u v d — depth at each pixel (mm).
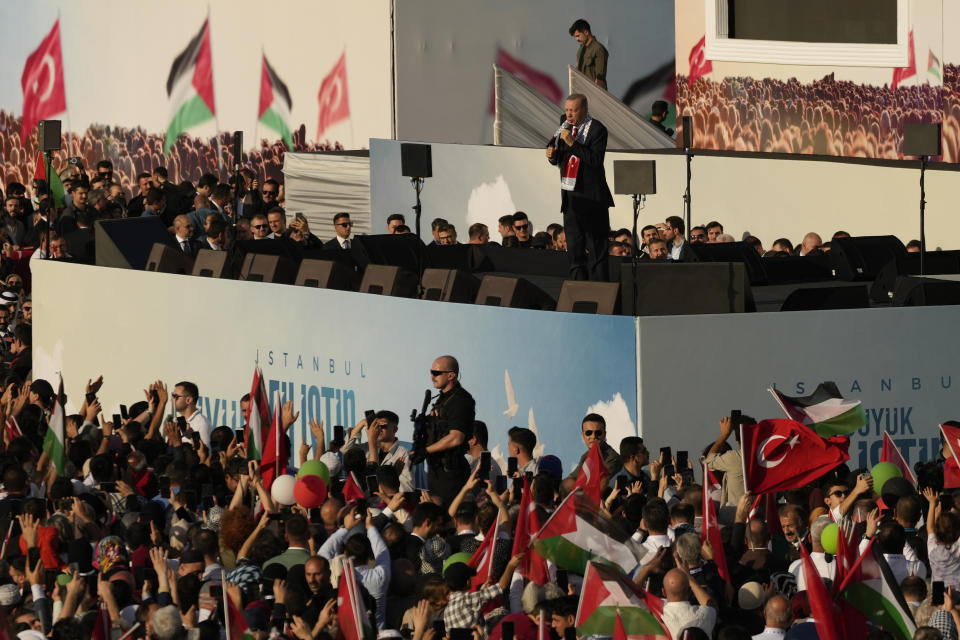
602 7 98938
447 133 95438
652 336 50719
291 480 43562
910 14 83062
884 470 42750
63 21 121875
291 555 37312
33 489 47781
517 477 40969
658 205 85062
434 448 47844
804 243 74500
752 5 92312
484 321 54656
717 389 51406
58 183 95188
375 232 84375
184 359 66250
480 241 76375
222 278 65438
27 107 126250
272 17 103812
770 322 51656
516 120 92125
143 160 116062
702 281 53562
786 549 42688
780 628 32250
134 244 72062
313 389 60875
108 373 70062
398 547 38438
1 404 54781
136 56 115875
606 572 31500
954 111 80875
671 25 100750
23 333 75250
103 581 34219
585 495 35219
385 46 94375
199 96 110688
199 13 110125
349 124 98000
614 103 91812
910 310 52594
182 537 39125
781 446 42406
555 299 58375
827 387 45875
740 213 83625
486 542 35750
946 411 53250
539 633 30828
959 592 33688
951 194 76250
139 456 48094
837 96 87312
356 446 49156
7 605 34938
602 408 51688
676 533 37125
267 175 105375
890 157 84625
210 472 46938
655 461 46281
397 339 57438
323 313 60188
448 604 33688
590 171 61406
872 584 33000
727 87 93812
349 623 31719
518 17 96625
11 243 92375
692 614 31672
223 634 32812
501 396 54312
